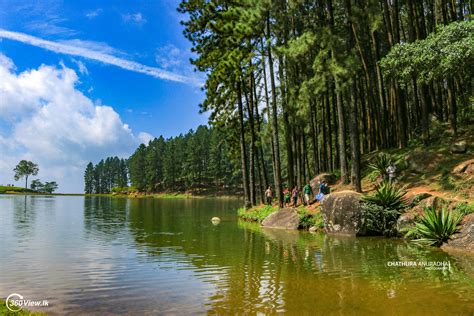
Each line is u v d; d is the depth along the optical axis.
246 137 36.72
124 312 6.81
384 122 29.44
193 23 30.91
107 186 187.88
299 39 22.55
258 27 25.25
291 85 26.89
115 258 12.28
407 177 21.52
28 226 23.41
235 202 72.06
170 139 137.75
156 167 133.50
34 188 192.00
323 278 9.23
